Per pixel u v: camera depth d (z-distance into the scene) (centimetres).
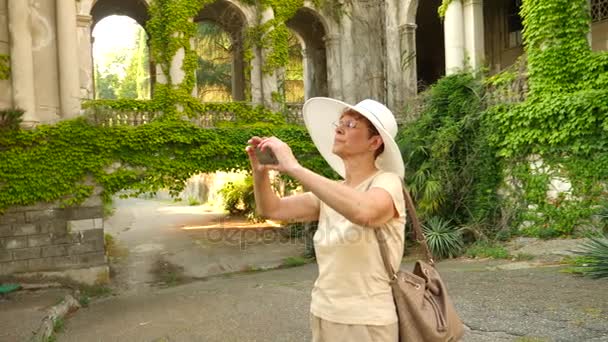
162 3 1952
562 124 1438
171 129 1777
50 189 1627
